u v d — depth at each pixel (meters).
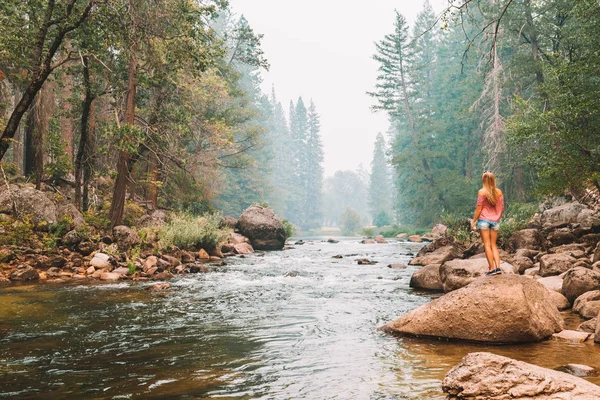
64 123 29.39
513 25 34.03
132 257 18.72
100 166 27.09
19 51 16.23
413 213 73.19
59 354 7.05
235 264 21.86
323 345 7.51
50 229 19.47
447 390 5.00
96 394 5.32
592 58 17.17
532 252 16.73
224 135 33.31
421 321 8.03
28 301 11.66
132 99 23.02
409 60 60.75
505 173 39.25
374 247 36.44
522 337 7.34
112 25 17.95
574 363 6.04
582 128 16.81
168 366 6.41
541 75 32.97
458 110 53.31
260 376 5.94
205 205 38.47
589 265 12.23
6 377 5.96
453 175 55.97
